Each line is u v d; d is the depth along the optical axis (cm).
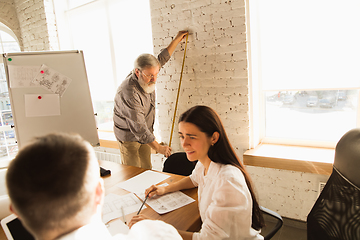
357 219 88
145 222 75
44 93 201
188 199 134
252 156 214
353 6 188
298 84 219
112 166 195
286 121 233
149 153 266
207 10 220
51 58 203
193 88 241
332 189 103
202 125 107
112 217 120
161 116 265
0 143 335
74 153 51
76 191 49
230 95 224
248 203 99
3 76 339
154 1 246
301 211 215
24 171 47
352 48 193
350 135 99
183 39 238
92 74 350
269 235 117
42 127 202
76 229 53
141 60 210
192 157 112
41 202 48
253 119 225
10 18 364
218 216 95
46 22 332
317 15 202
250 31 210
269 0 218
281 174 217
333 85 205
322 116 216
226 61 220
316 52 207
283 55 221
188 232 102
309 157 200
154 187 141
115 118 238
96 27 328
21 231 94
